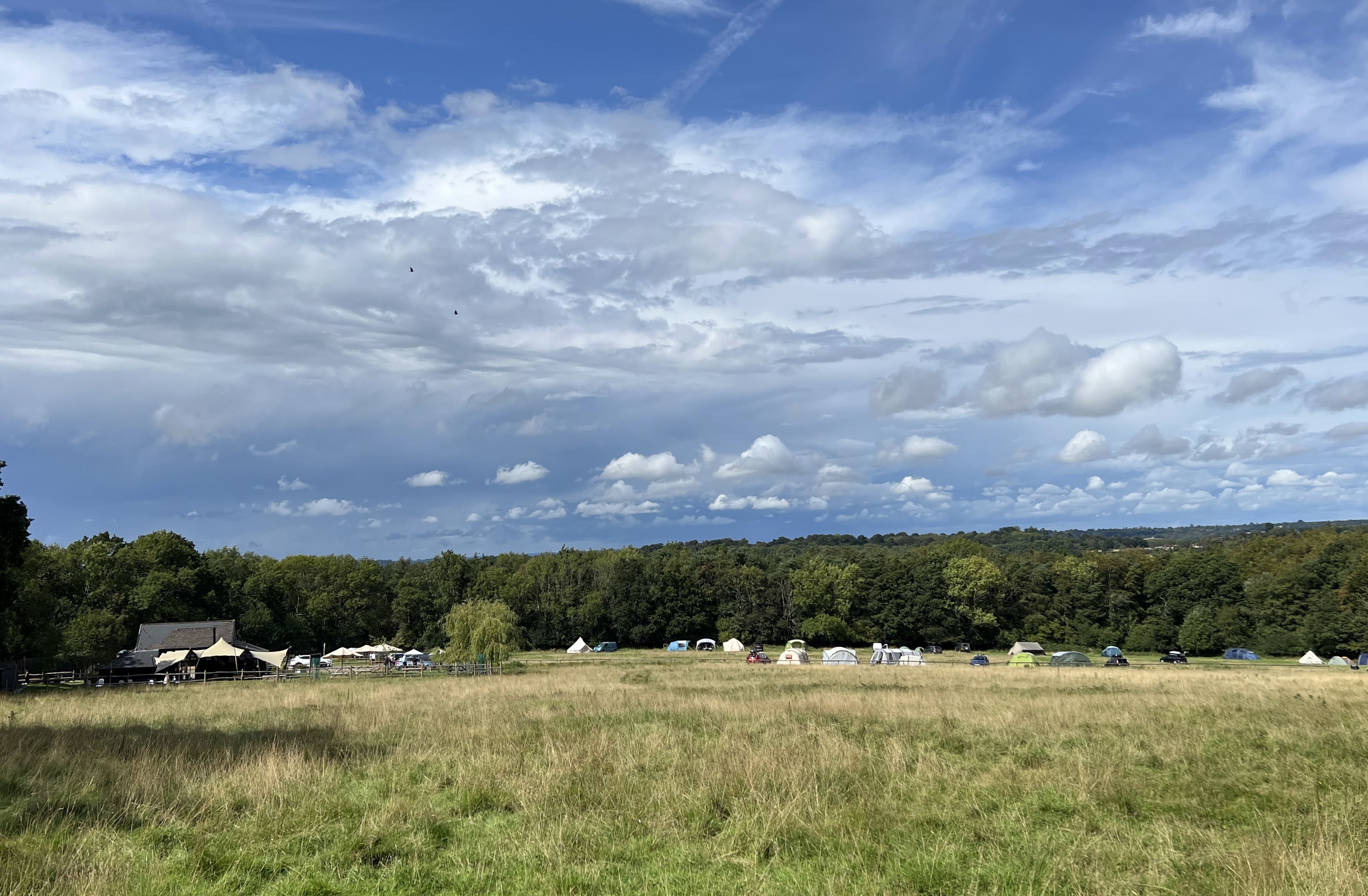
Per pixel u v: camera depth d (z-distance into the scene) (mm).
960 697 28094
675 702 26234
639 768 14148
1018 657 73625
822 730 18469
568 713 23688
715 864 9156
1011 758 15266
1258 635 93562
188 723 23312
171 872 8852
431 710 24875
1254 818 10867
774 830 10086
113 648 66625
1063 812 11453
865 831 10148
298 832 10398
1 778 12945
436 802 12109
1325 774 13375
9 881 8172
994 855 9305
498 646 60844
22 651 59031
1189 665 73125
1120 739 17406
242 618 86812
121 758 14969
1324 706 23844
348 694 35375
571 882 8523
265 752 15070
